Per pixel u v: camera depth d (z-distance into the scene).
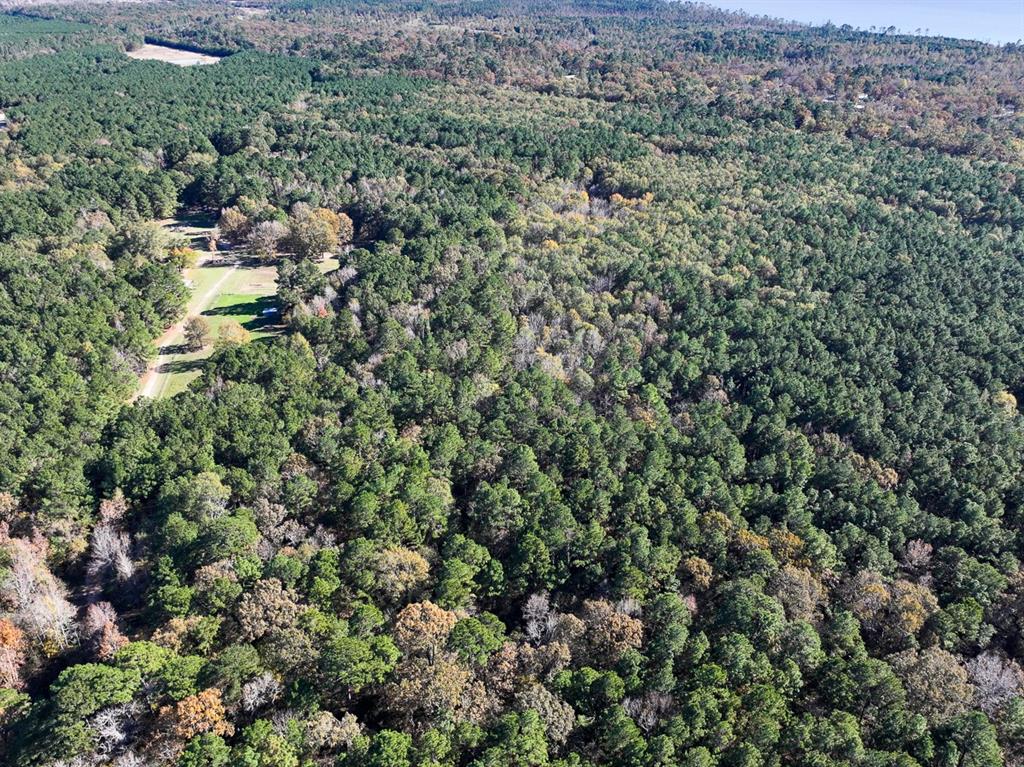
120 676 67.69
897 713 72.88
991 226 197.12
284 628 78.06
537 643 84.50
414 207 195.88
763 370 142.38
